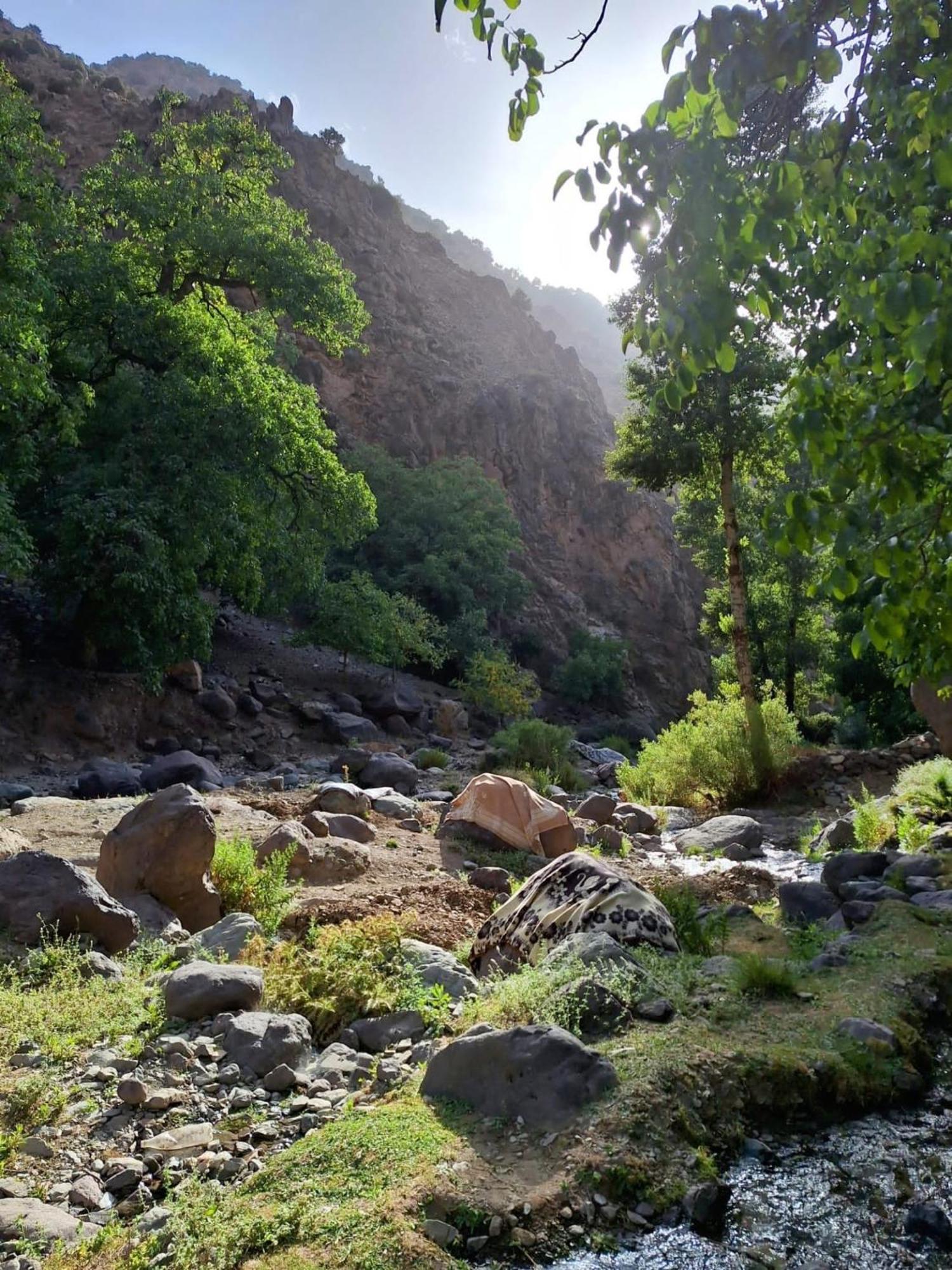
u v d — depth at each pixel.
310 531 27.34
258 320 30.42
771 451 19.27
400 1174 3.50
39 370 17.19
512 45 2.64
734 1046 4.59
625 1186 3.58
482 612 43.94
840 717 33.56
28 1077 4.64
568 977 5.13
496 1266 3.15
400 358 63.16
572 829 12.33
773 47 2.20
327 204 71.81
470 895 9.18
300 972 5.88
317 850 9.97
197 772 17.73
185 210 25.48
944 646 2.87
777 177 2.37
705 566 34.72
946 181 2.24
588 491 68.19
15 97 21.59
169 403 22.94
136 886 7.65
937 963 5.98
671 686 62.53
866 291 2.41
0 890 6.54
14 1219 3.40
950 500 2.51
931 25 2.44
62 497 21.84
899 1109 4.57
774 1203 3.72
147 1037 5.12
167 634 22.45
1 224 21.83
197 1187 3.66
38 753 21.09
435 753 24.64
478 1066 4.14
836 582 2.64
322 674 33.50
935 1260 3.37
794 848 14.00
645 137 2.39
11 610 25.41
